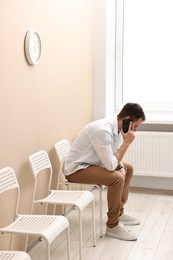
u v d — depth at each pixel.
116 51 4.96
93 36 4.65
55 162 3.72
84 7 4.33
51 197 3.14
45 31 3.40
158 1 4.76
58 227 2.56
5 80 2.82
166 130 4.70
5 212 2.90
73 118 4.15
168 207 4.17
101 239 3.42
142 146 4.62
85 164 3.50
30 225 2.58
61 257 3.11
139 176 4.84
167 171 4.59
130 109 3.40
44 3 3.36
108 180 3.37
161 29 4.78
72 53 4.05
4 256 2.20
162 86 4.88
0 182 2.66
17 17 2.94
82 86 4.37
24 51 3.07
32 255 3.15
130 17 4.87
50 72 3.54
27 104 3.15
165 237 3.45
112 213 3.43
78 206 2.96
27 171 3.20
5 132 2.85
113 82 4.98
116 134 3.48
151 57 4.86
